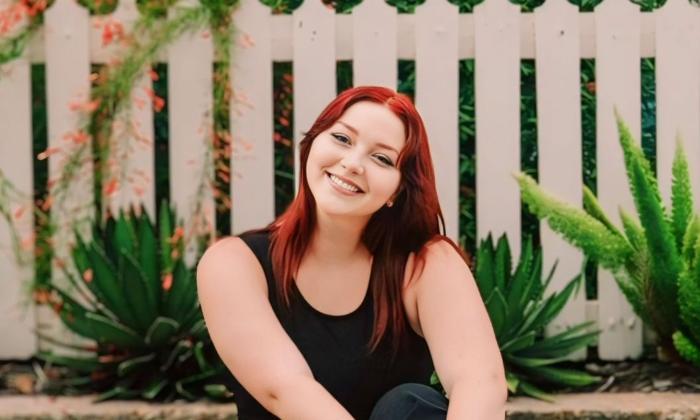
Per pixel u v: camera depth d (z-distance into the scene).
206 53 4.23
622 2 4.24
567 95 4.25
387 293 2.50
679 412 3.73
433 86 4.24
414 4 4.61
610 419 3.75
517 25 4.23
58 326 4.28
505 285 4.03
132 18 4.22
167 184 4.56
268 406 2.42
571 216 4.03
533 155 4.57
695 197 4.29
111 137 4.22
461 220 4.53
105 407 3.78
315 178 2.43
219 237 4.48
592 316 4.30
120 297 3.91
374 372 2.51
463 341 2.45
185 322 3.96
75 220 4.18
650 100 4.56
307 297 2.50
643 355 4.30
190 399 3.88
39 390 4.01
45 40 4.23
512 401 3.87
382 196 2.40
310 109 4.24
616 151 4.28
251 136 4.26
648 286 4.04
